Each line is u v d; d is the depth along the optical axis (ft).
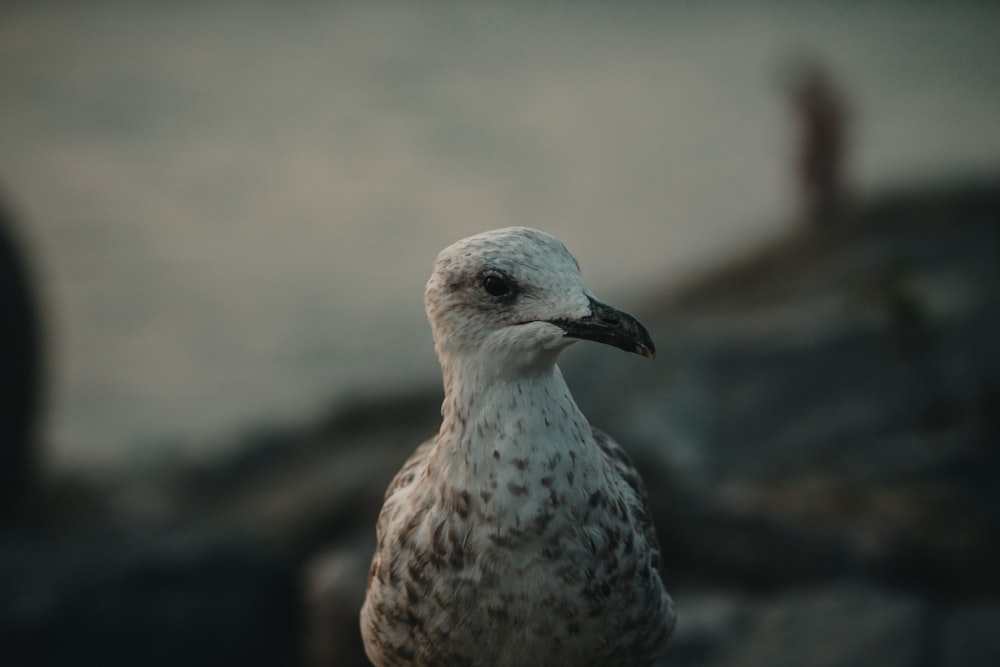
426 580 12.43
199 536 30.58
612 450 14.38
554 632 12.34
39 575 29.04
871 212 49.83
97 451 48.44
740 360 34.83
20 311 39.99
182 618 28.86
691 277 52.65
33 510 41.83
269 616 29.76
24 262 40.65
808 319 37.99
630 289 65.26
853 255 45.80
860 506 27.22
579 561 12.17
